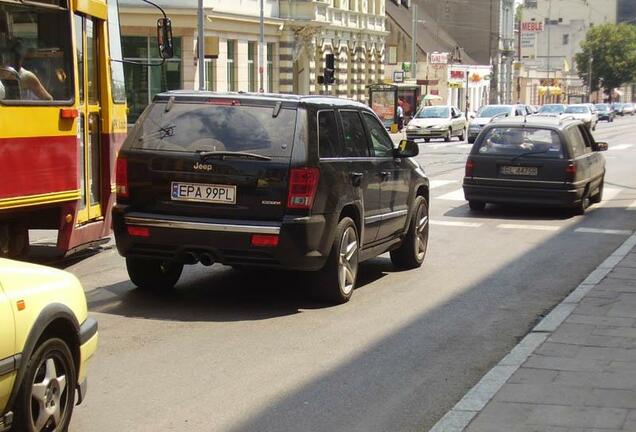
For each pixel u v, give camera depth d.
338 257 10.81
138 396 8.16
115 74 13.55
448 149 42.56
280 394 8.27
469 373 8.83
